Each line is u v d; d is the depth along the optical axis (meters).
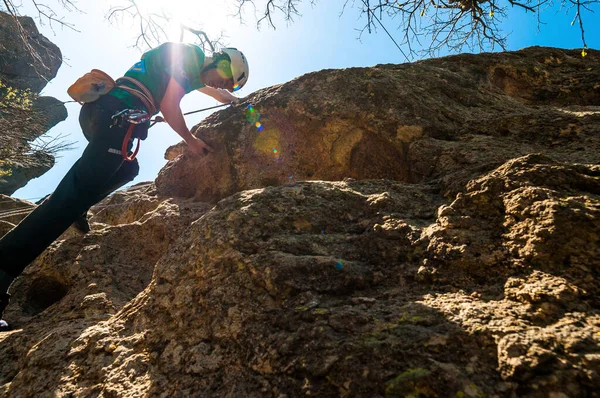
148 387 1.17
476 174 1.70
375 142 2.46
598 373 0.82
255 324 1.21
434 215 1.57
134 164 2.29
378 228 1.50
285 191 1.78
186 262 1.56
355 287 1.30
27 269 2.30
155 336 1.36
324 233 1.61
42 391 1.29
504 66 3.34
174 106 2.04
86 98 1.90
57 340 1.50
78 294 1.98
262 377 1.06
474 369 0.91
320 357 1.02
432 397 0.87
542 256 1.15
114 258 2.30
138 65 2.06
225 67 2.20
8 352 1.60
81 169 1.87
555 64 3.61
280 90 2.82
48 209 1.80
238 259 1.43
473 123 2.43
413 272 1.30
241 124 2.76
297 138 2.67
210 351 1.21
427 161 2.15
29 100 8.31
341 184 1.92
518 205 1.34
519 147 2.06
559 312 0.99
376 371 0.94
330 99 2.62
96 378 1.27
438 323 1.04
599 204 1.26
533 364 0.86
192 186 2.98
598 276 1.07
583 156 1.81
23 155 7.65
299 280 1.30
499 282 1.17
